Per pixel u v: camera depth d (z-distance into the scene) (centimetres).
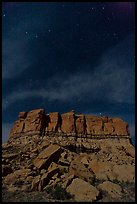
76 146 4938
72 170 3578
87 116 5697
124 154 4853
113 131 5494
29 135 5003
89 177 3603
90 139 5266
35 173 3459
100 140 5297
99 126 5544
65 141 4988
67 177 3406
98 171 3919
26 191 3078
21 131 5128
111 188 3297
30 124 5194
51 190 3116
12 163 3728
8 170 3472
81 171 3656
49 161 3747
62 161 3803
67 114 5544
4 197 2902
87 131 5406
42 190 3119
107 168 3978
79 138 5194
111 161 4388
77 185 3191
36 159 3816
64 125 5356
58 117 5447
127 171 3969
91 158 4338
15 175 3369
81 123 5472
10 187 3142
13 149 4456
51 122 5344
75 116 5591
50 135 5078
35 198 2908
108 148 5091
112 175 3800
